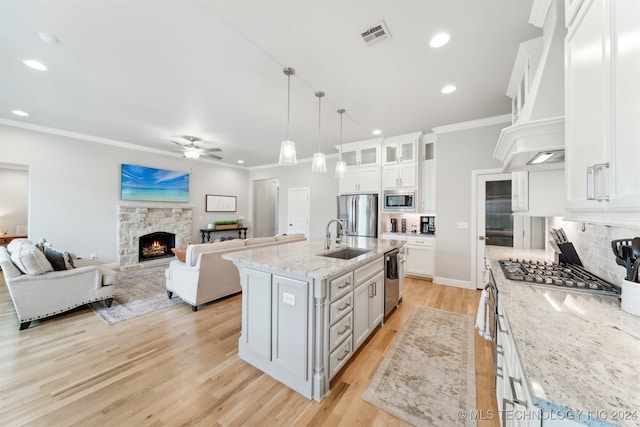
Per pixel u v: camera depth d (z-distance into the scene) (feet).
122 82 8.91
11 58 7.52
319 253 7.80
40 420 4.90
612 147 2.73
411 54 7.25
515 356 3.01
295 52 7.20
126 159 17.08
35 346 7.52
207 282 10.37
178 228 19.83
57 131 14.24
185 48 7.06
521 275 5.42
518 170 6.32
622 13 2.56
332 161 19.70
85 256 15.31
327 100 10.25
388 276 9.33
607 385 2.08
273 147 17.92
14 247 10.27
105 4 5.50
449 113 11.63
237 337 8.16
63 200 14.55
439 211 13.84
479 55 7.29
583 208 3.40
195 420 4.97
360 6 5.57
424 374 6.37
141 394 5.64
